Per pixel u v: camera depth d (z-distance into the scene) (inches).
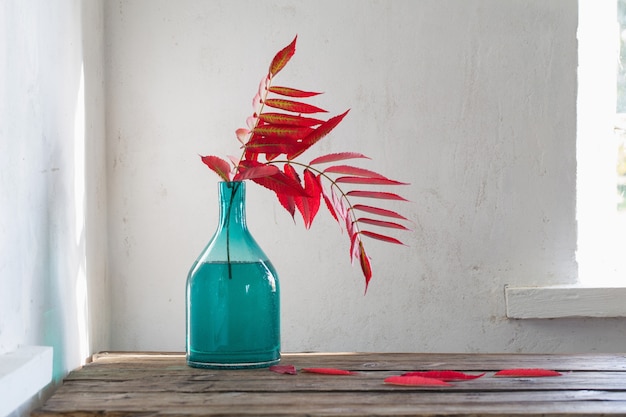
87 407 46.6
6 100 46.8
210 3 76.9
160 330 76.9
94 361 62.6
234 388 51.8
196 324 58.6
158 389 51.6
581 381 53.9
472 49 77.3
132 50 76.6
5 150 46.6
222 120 76.8
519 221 77.5
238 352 58.1
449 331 77.5
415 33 77.2
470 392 50.6
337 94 77.0
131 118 76.6
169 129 76.8
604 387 51.9
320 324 77.3
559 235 77.4
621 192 82.7
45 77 55.1
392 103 77.0
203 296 58.2
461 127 77.2
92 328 68.9
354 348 77.4
